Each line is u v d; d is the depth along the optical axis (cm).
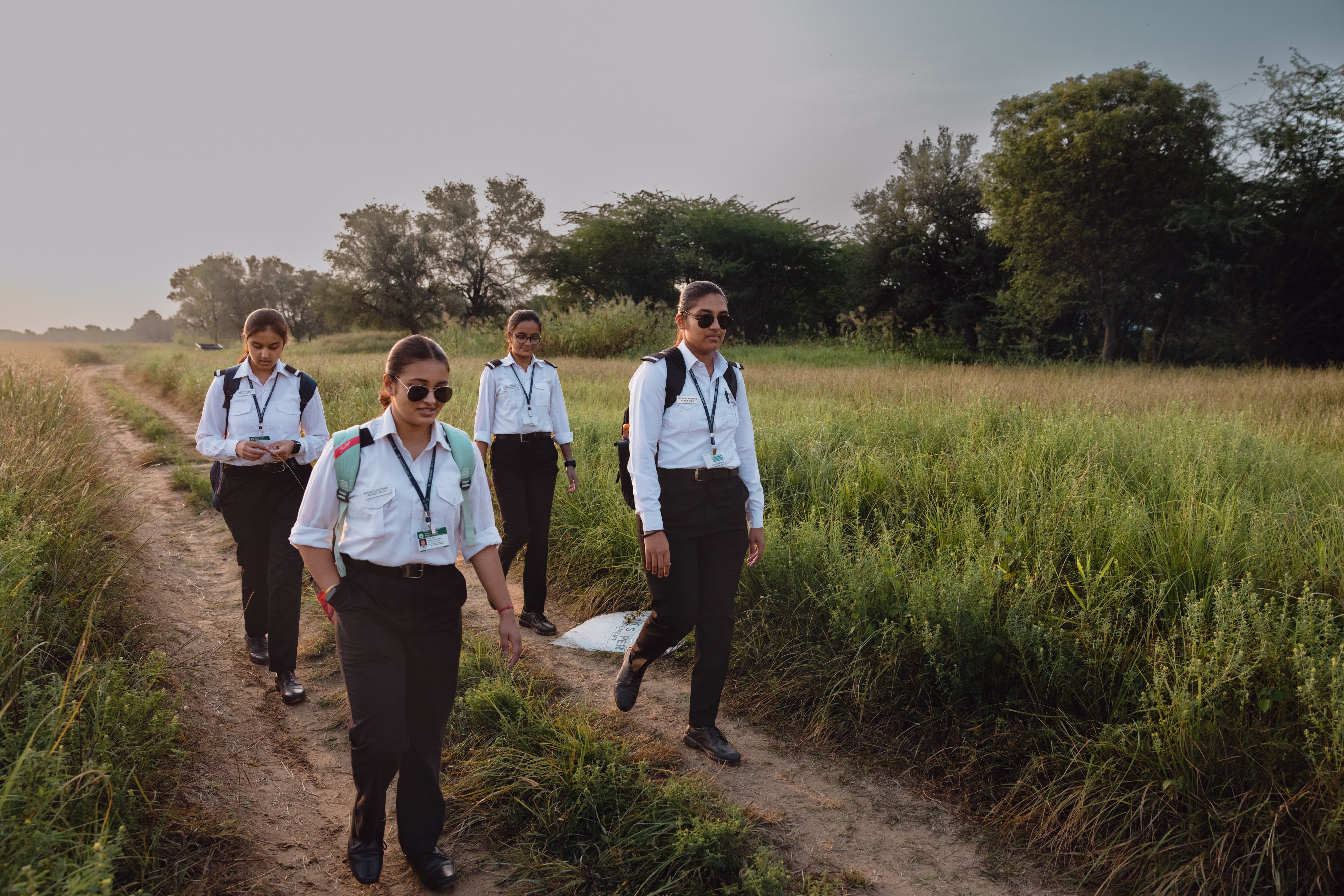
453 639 235
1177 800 254
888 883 246
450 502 230
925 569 392
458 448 237
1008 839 265
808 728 333
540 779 279
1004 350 2903
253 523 367
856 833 270
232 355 2559
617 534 501
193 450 965
